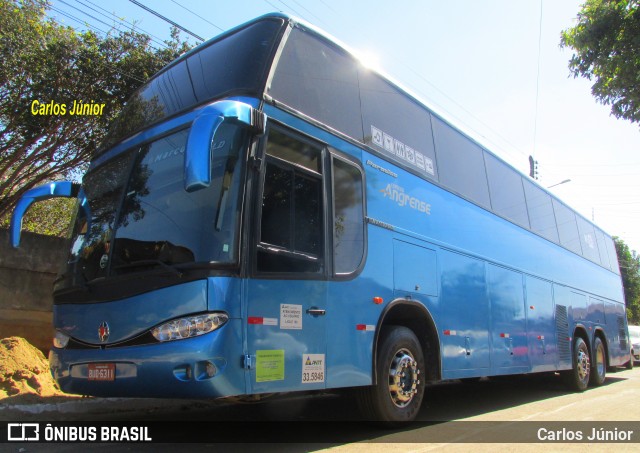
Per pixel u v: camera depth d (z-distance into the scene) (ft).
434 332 21.90
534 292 33.32
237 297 13.52
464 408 27.53
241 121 13.91
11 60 36.73
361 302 17.80
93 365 14.73
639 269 168.96
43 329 30.81
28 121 38.45
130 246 15.21
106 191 17.35
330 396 29.58
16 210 18.16
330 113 18.21
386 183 20.49
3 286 29.40
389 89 22.66
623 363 50.78
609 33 30.83
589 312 43.16
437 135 25.80
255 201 14.39
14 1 38.81
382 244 19.45
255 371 13.67
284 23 17.13
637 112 31.19
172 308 13.39
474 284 25.99
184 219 14.37
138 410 22.58
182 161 15.34
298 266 15.46
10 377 22.41
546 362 33.37
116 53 40.68
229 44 17.60
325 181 17.16
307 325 15.44
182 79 17.99
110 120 40.22
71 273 16.67
